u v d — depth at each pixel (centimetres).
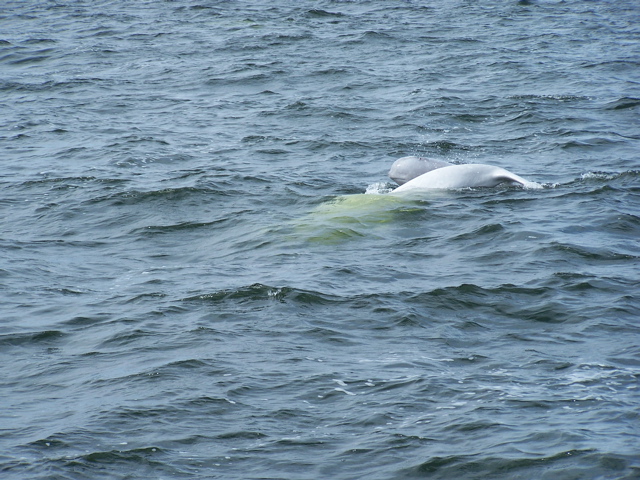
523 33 15300
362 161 8238
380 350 4303
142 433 3566
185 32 15688
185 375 4044
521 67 12450
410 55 13562
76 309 4881
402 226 6150
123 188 7250
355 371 4078
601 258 5491
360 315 4697
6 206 6919
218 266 5512
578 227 6053
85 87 11769
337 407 3759
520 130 9275
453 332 4512
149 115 10256
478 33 15362
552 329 4531
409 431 3556
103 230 6359
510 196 6781
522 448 3406
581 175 7500
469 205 6556
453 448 3431
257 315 4703
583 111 9944
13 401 3881
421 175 7094
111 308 4884
